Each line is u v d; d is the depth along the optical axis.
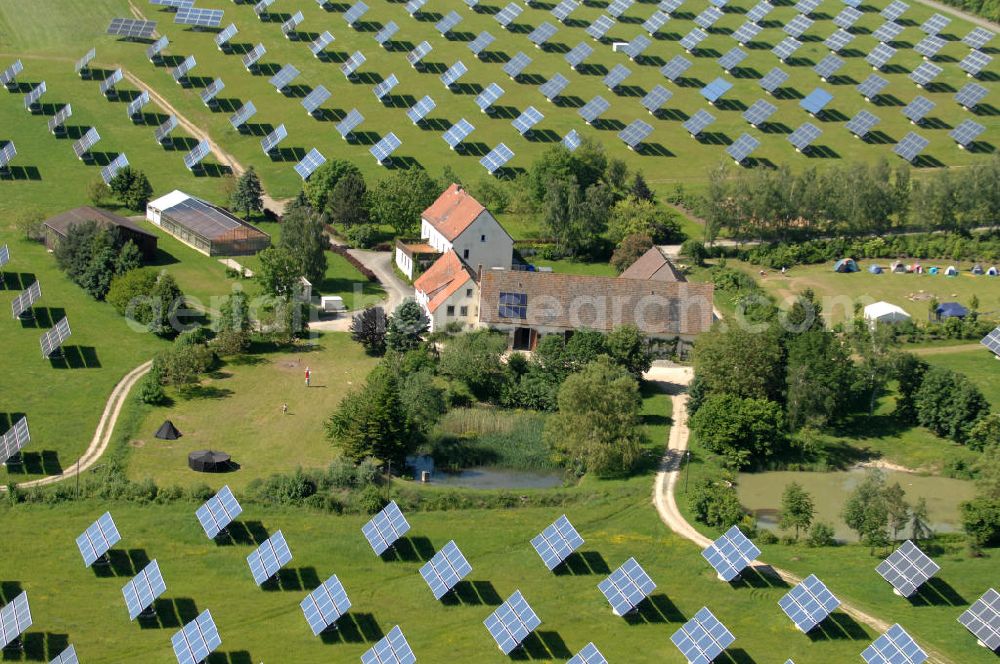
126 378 150.50
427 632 109.31
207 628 106.12
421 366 149.50
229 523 120.50
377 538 118.00
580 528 122.12
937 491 132.12
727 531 116.56
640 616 110.81
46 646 107.31
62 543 118.62
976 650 105.75
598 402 132.50
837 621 109.38
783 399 144.50
